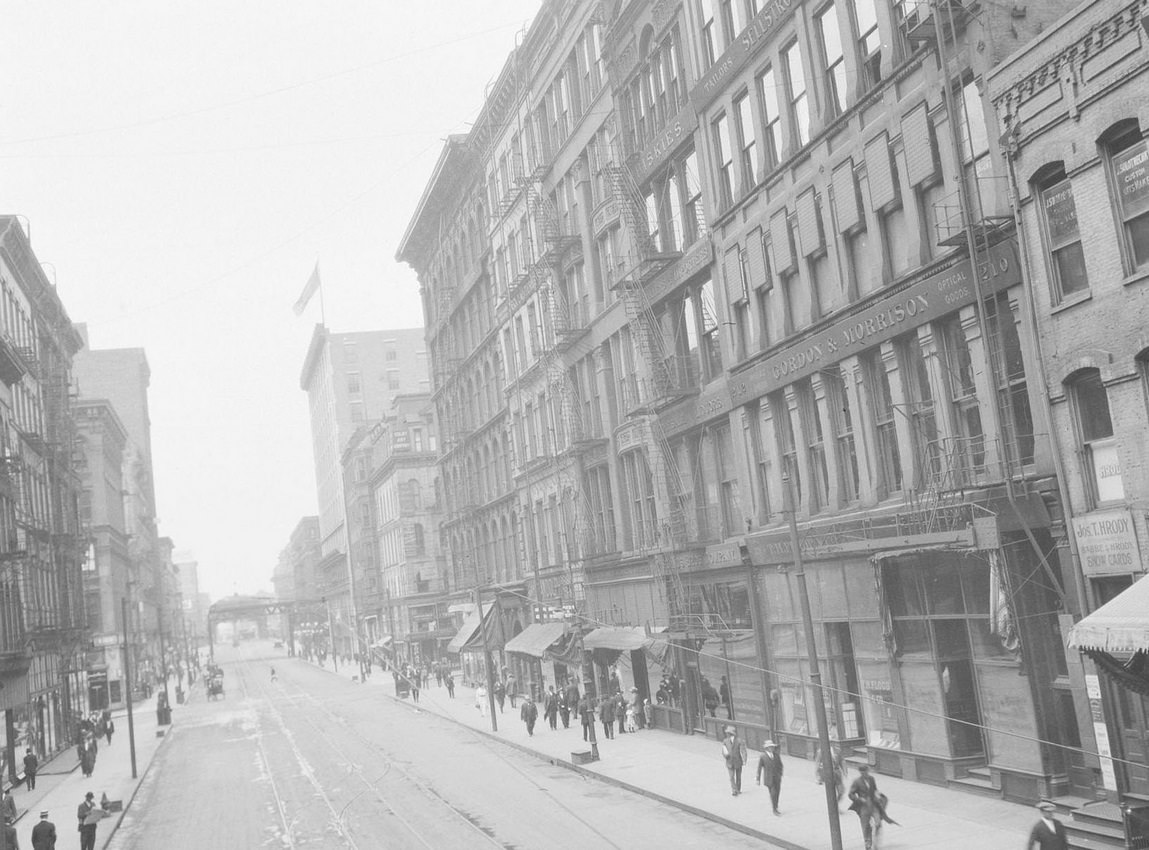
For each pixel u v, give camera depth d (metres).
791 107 30.41
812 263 30.06
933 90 24.02
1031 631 22.08
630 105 41.50
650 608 42.28
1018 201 21.30
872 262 27.02
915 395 26.19
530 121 53.22
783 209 30.83
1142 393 18.80
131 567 107.62
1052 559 21.73
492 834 25.77
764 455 33.69
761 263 32.34
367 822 28.98
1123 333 19.05
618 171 40.25
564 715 46.56
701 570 36.94
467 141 63.47
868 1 26.56
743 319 34.16
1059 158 20.22
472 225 67.06
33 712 51.66
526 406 57.62
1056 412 20.88
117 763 50.34
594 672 48.56
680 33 36.88
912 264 25.28
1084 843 18.98
